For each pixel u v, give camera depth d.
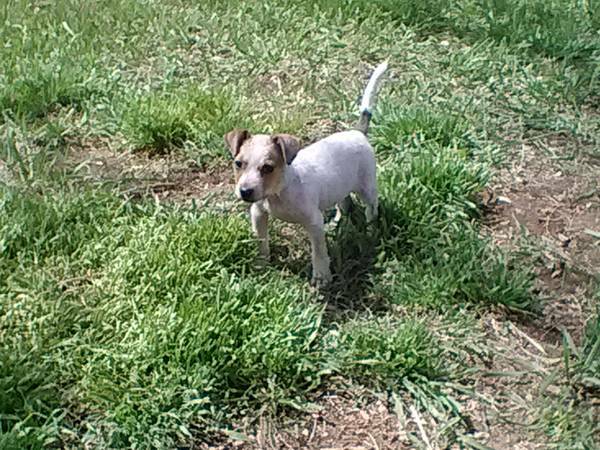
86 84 2.37
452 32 2.86
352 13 2.86
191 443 1.40
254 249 1.75
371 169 1.81
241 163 1.58
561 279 1.81
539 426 1.46
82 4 2.84
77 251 1.75
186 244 1.72
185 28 2.74
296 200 1.64
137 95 2.30
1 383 1.40
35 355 1.48
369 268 1.78
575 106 2.45
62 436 1.39
